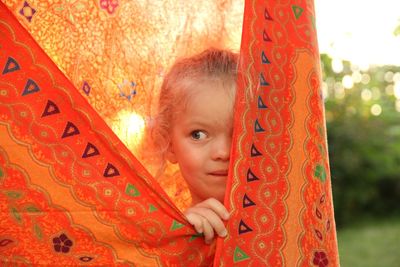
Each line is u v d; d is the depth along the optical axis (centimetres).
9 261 145
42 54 148
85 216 145
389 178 822
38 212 145
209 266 152
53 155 146
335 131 804
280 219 153
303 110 164
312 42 171
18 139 145
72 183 146
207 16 195
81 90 180
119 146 147
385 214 817
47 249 145
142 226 146
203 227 148
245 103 155
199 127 168
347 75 792
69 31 179
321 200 161
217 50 183
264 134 156
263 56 161
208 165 167
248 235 150
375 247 683
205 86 168
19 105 146
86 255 146
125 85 184
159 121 181
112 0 184
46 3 175
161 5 190
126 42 185
